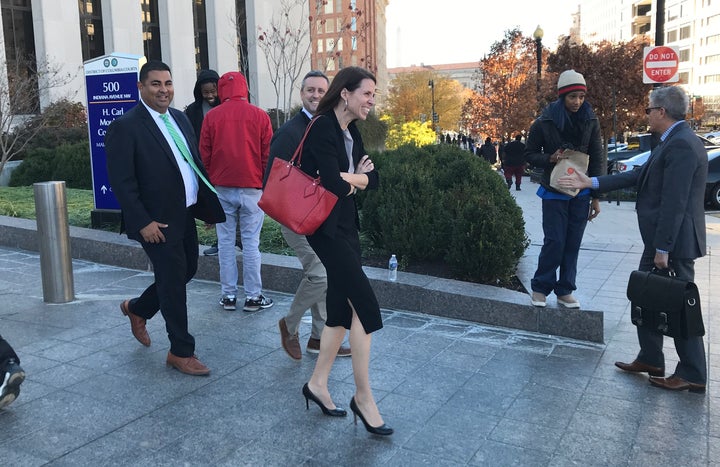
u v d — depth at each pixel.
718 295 6.27
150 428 3.38
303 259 4.24
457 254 5.84
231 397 3.79
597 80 20.92
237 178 5.27
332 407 3.55
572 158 4.61
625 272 7.34
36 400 3.71
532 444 3.24
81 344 4.68
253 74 38.00
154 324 5.16
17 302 5.76
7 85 17.31
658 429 3.42
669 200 3.77
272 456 3.10
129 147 3.92
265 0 37.81
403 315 5.48
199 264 6.66
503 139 33.53
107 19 32.19
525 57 32.69
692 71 106.88
